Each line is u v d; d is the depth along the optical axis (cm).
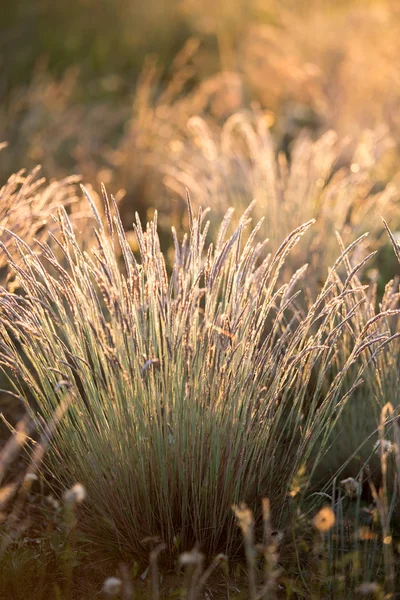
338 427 265
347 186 391
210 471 210
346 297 249
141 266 214
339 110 586
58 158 534
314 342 220
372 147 439
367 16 718
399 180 479
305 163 399
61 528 227
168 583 211
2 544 217
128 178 475
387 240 384
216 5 836
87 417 216
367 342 213
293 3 829
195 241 217
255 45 725
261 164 399
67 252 217
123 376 201
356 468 259
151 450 210
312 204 375
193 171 445
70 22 839
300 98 641
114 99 706
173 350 207
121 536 221
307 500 246
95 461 217
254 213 379
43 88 668
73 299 214
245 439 209
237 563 220
